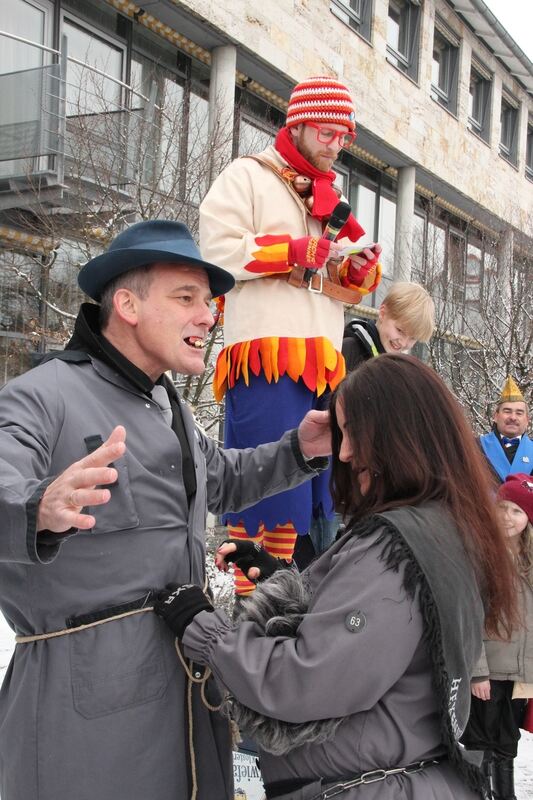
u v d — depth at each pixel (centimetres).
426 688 148
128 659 157
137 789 155
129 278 171
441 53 1828
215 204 276
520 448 473
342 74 1391
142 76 1074
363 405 163
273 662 147
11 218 833
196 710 169
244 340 275
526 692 335
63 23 970
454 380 1008
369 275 291
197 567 177
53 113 783
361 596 145
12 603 159
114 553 160
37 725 152
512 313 1041
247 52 1160
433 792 143
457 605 146
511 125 2145
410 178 1666
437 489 157
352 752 146
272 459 211
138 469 165
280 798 153
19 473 135
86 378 168
